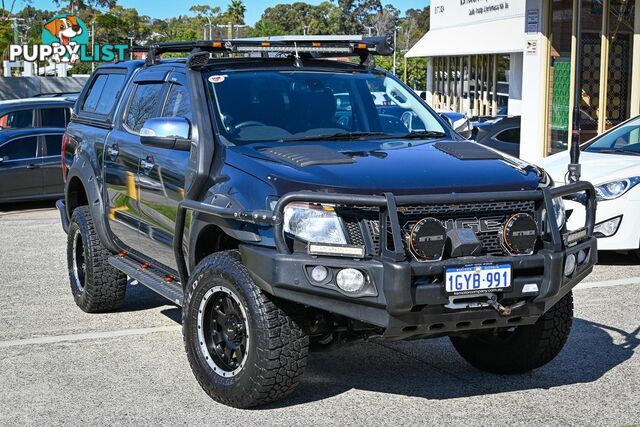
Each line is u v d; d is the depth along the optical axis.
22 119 15.41
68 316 7.64
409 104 6.49
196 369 5.40
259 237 4.99
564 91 18.03
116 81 7.70
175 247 5.74
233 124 5.84
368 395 5.54
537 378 5.88
